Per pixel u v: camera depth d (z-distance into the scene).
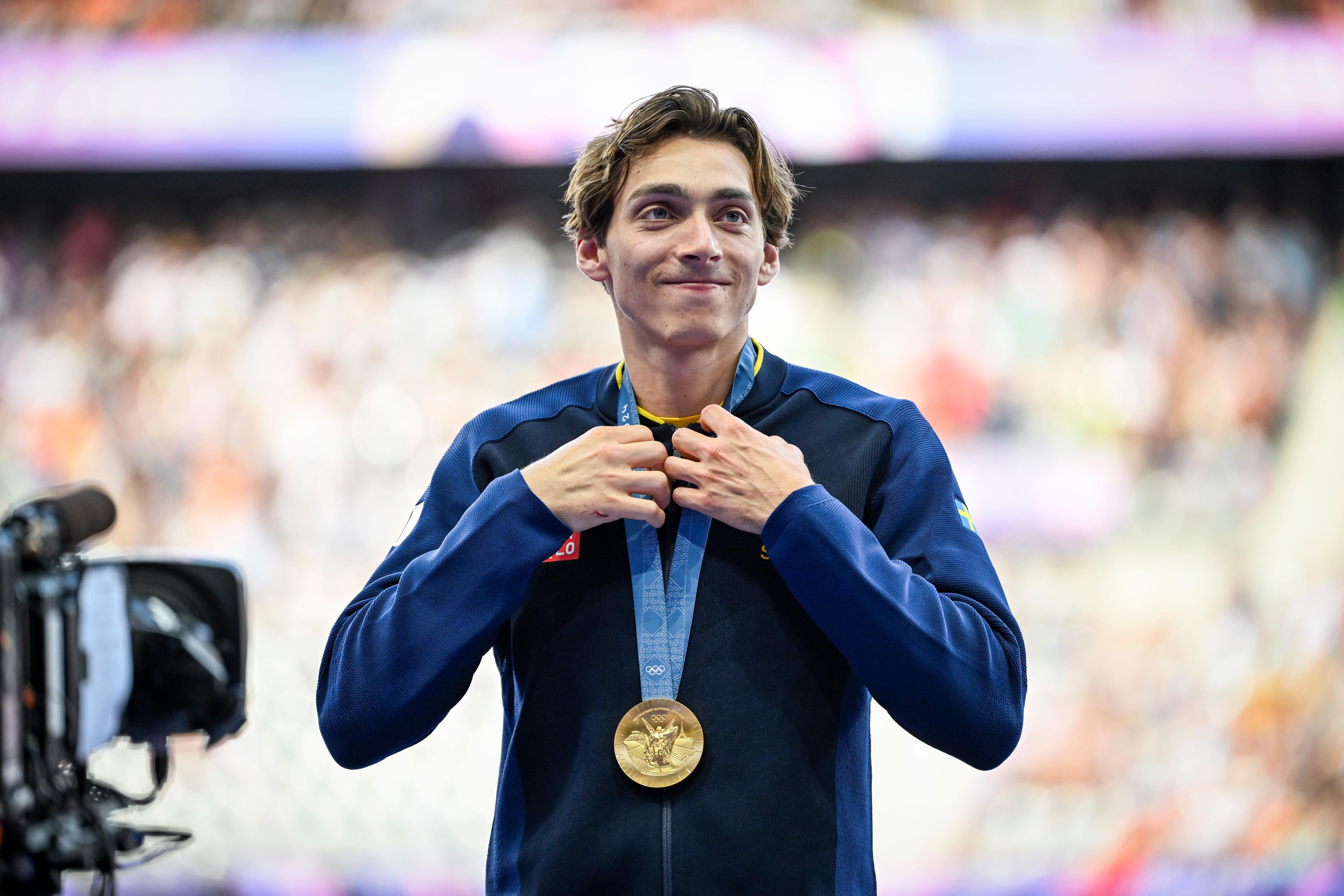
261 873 13.19
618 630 3.35
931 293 15.13
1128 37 14.64
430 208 15.50
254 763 13.55
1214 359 14.96
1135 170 15.33
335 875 13.19
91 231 15.50
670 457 3.36
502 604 3.22
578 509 3.22
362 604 3.54
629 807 3.16
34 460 15.02
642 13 14.48
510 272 15.32
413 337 15.23
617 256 3.46
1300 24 14.65
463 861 13.17
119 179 15.50
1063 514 14.70
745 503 3.21
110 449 15.06
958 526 3.47
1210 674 14.29
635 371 3.64
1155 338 14.97
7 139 14.66
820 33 14.51
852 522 3.17
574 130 14.50
